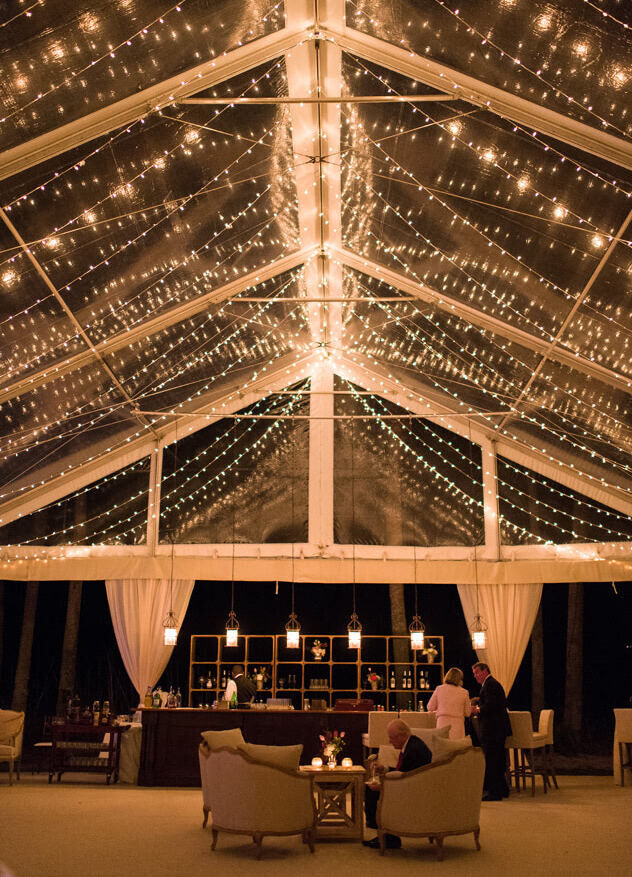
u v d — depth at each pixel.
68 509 11.76
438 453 12.19
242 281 9.14
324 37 6.38
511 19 5.30
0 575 11.33
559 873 4.90
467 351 9.69
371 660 15.55
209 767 5.78
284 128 7.19
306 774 5.70
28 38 5.07
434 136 6.71
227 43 6.01
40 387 8.70
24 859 5.11
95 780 10.01
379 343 11.05
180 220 7.48
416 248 8.37
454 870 5.04
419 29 5.87
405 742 6.06
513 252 7.38
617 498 11.54
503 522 11.91
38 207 6.38
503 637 11.59
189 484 11.98
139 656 11.36
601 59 5.20
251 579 11.63
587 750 14.19
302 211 8.66
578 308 7.53
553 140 6.00
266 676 11.66
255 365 11.41
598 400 8.83
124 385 9.74
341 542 11.82
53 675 15.76
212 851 5.60
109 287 7.77
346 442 12.21
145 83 5.93
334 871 5.03
